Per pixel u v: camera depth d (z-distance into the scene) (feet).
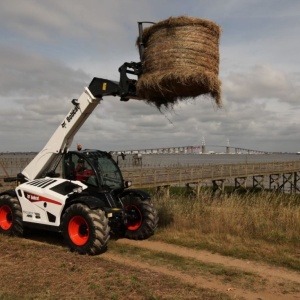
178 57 23.17
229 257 26.09
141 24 24.90
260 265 24.38
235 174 106.93
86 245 25.38
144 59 24.80
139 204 30.25
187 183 85.15
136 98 27.07
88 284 18.80
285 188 130.93
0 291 17.63
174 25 23.27
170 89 23.97
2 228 31.17
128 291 18.06
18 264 22.04
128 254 26.20
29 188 29.32
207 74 23.07
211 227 32.22
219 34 24.23
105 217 26.00
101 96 28.04
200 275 22.11
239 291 19.67
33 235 31.60
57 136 30.12
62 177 29.73
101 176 28.25
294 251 27.07
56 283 18.89
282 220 32.63
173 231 32.45
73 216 26.16
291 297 19.10
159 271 22.72
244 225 32.09
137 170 74.18
